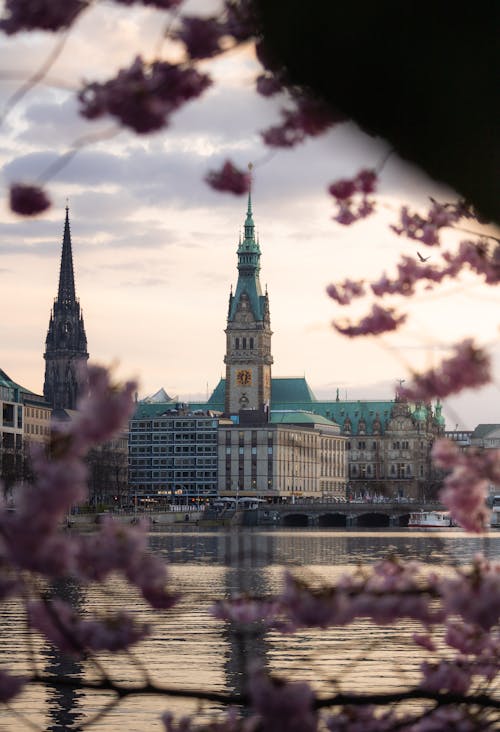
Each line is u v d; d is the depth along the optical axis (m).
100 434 10.78
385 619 13.33
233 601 14.67
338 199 15.36
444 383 13.51
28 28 10.99
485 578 13.25
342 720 14.79
